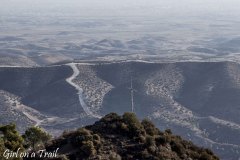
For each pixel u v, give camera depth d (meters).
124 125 65.50
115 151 60.31
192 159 62.19
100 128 65.75
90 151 59.12
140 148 61.31
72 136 64.25
